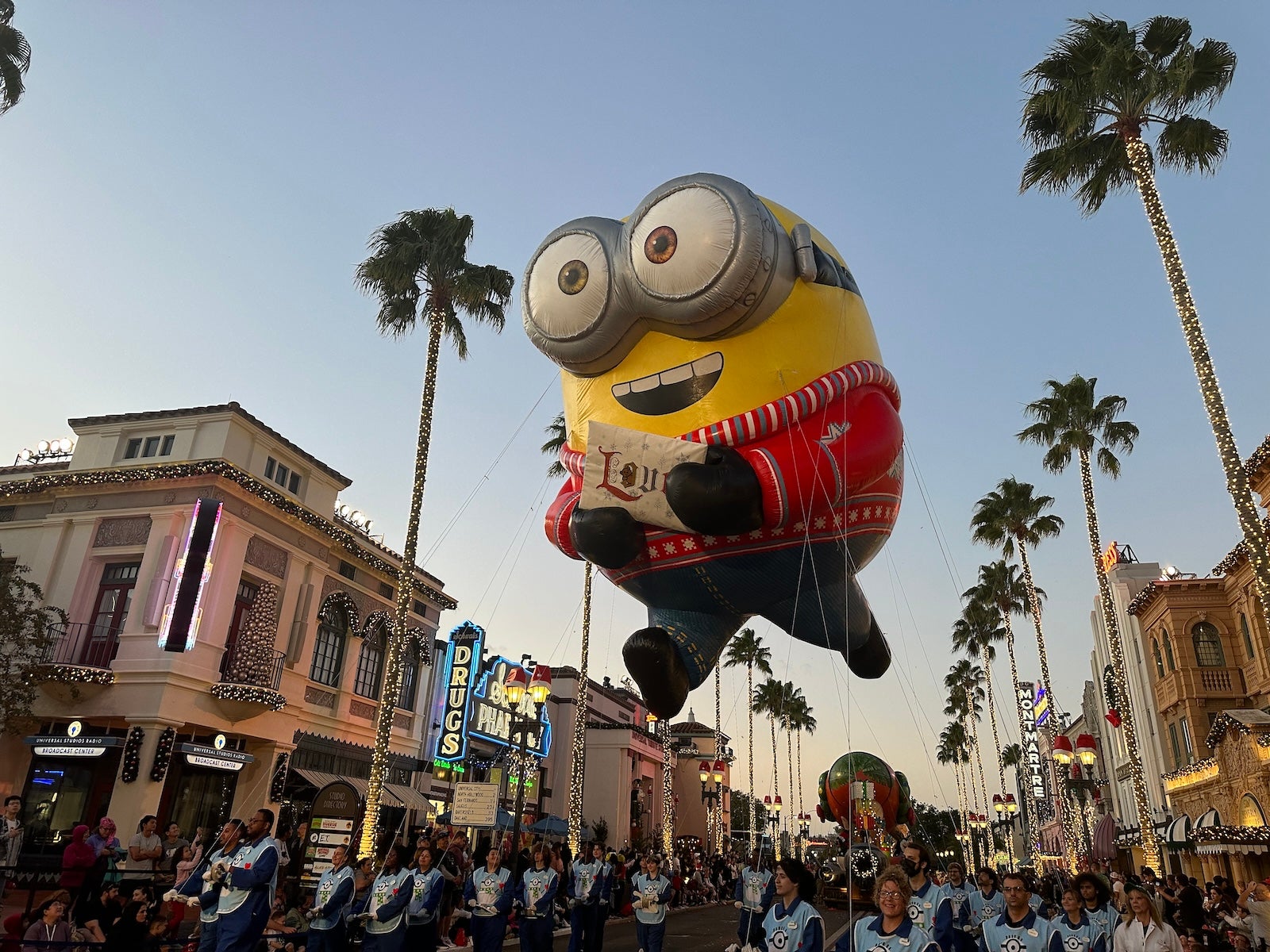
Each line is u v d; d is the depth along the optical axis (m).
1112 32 18.91
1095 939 6.84
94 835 12.52
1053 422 30.11
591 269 9.36
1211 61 17.45
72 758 20.34
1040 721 70.69
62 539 22.14
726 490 8.20
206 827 21.75
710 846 53.81
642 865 11.66
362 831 17.86
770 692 65.50
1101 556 27.73
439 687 31.22
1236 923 12.84
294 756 23.89
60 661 20.61
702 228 8.73
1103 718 49.81
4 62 16.83
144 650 20.31
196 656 20.81
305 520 24.14
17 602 19.75
